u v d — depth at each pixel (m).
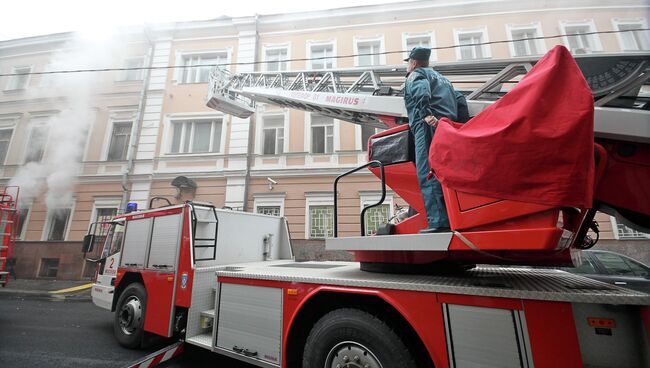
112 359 3.82
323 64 12.41
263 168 11.30
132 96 12.95
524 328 1.69
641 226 2.04
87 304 7.43
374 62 12.07
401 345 2.02
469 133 1.81
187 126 12.55
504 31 11.57
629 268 5.13
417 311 2.00
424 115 2.29
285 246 5.34
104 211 11.83
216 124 12.38
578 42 11.21
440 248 1.97
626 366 1.52
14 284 9.98
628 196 1.94
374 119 3.93
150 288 3.93
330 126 11.66
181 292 3.54
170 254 3.80
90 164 12.27
